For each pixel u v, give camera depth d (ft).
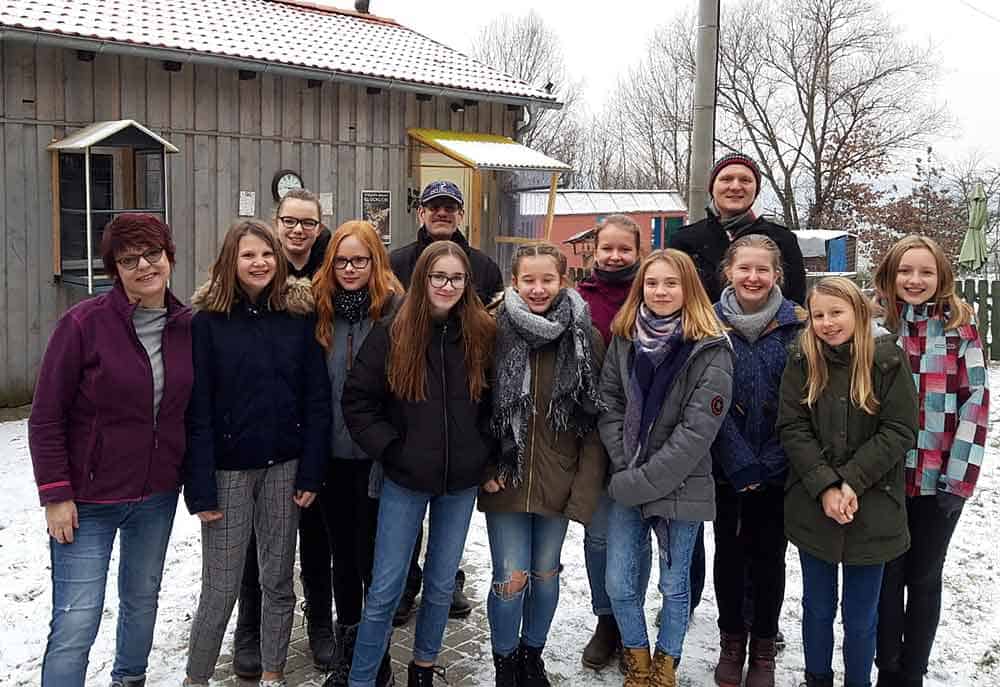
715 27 23.77
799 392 11.41
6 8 26.12
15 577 15.58
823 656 11.61
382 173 35.04
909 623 11.73
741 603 12.43
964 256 45.27
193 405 10.96
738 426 12.04
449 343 11.31
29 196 26.04
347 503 12.29
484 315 11.47
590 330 11.93
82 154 26.86
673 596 11.59
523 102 37.93
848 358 11.10
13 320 25.99
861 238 104.63
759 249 12.02
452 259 10.98
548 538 11.91
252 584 12.62
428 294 11.03
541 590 12.00
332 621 13.55
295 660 13.08
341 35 38.19
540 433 11.59
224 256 11.18
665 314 11.51
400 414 11.19
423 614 11.76
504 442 11.40
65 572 10.18
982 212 45.11
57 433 9.98
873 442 10.94
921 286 11.48
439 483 11.05
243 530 11.46
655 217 80.12
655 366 11.34
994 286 39.29
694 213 24.54
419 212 15.19
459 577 14.57
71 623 10.07
